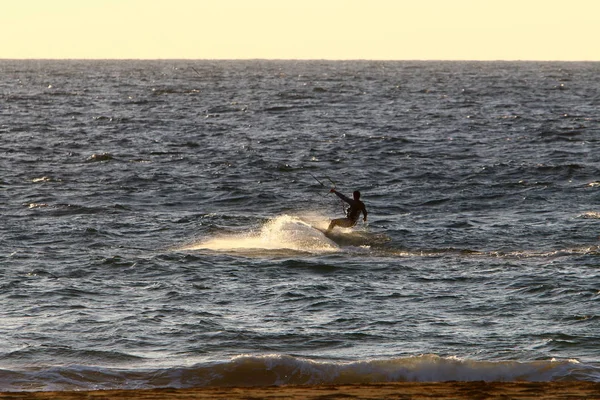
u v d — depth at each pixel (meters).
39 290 70.06
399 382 46.66
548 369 48.47
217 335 57.97
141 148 191.25
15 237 93.50
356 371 48.84
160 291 70.75
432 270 80.00
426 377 47.75
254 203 123.31
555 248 90.69
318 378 47.94
